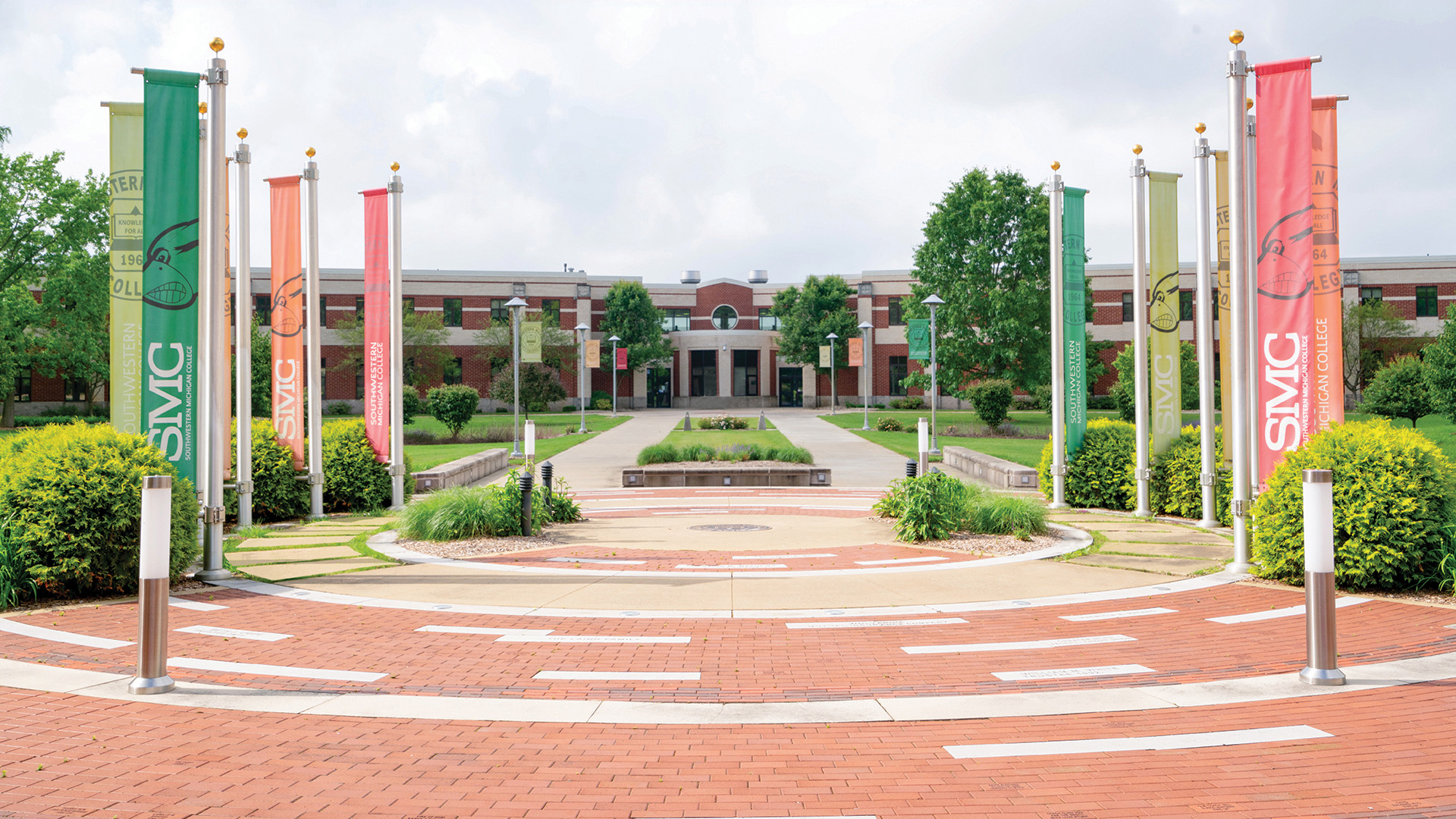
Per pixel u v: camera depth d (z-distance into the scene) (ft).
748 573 31.83
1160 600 27.32
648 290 228.63
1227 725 16.14
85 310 137.39
